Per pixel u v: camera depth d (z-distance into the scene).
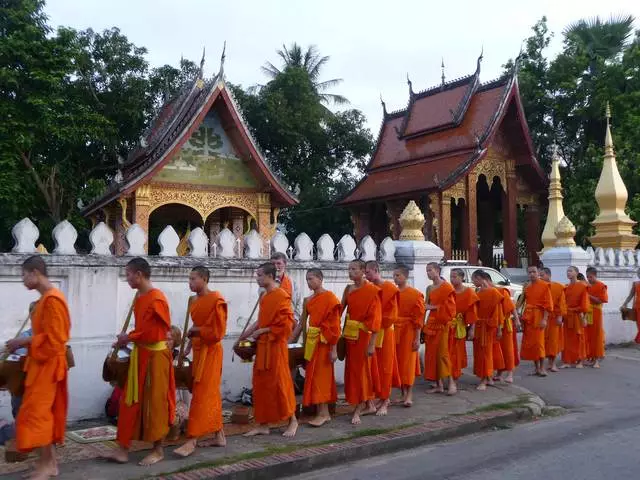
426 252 10.79
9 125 21.59
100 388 7.68
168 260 8.23
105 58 28.56
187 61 31.22
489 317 9.81
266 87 35.28
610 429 7.60
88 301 7.64
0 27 22.78
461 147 24.86
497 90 25.84
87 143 26.09
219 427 6.41
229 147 19.55
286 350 6.98
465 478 5.79
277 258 7.78
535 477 5.75
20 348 5.54
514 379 10.95
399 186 25.41
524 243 32.38
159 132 20.89
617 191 17.92
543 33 29.50
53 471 5.54
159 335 5.89
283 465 6.00
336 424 7.55
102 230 7.93
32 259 5.46
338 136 36.62
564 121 28.89
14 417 6.52
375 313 7.58
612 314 15.55
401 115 29.75
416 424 7.54
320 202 34.44
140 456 6.20
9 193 21.42
